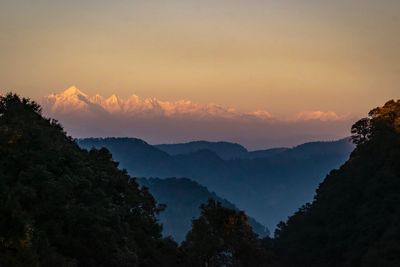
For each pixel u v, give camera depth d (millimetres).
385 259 119875
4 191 59656
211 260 114375
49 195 70938
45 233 67250
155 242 107062
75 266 67188
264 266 120562
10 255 55375
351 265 133625
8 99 91188
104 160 108000
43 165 74875
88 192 82125
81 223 73750
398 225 128375
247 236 117875
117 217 82625
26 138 78500
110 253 76312
